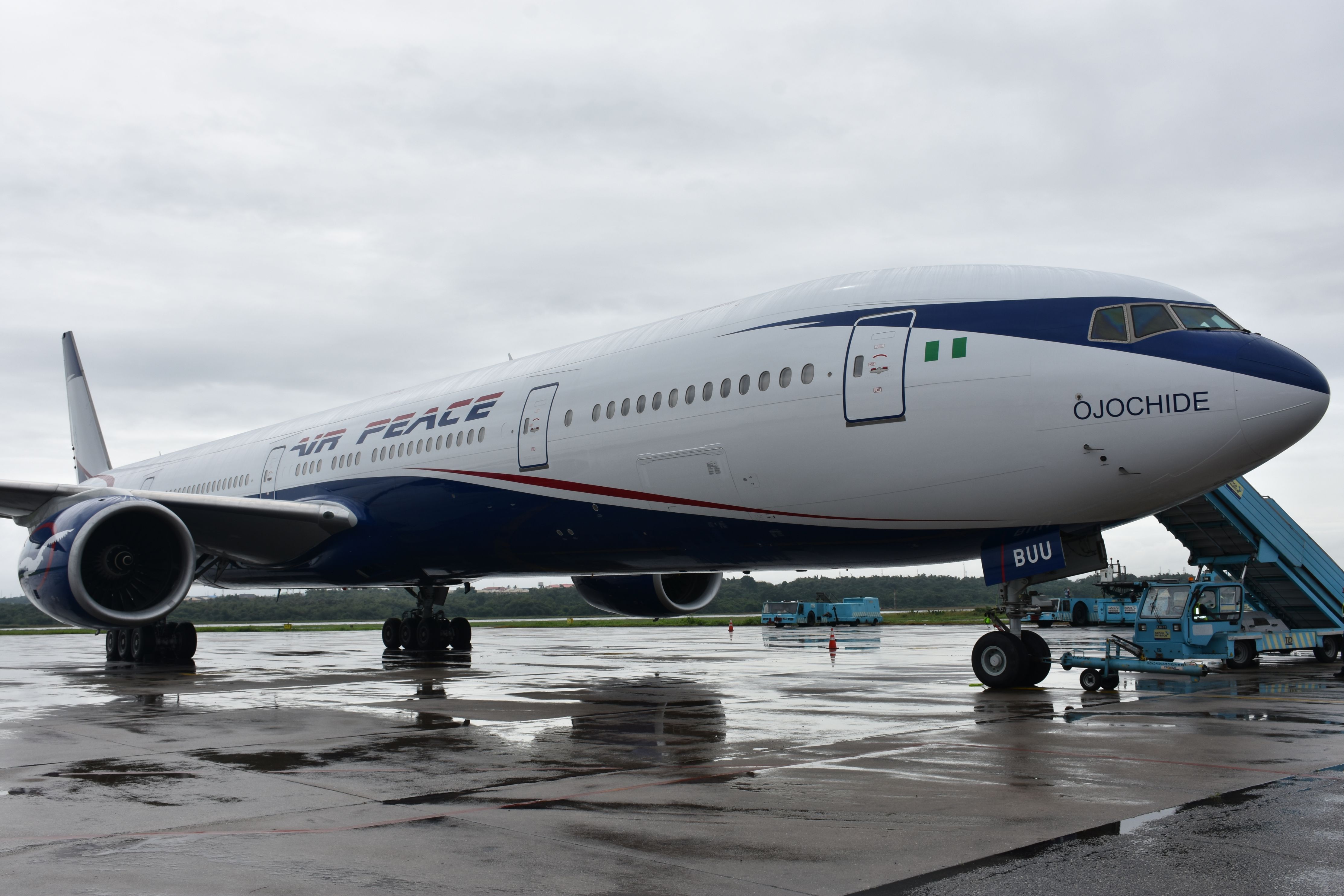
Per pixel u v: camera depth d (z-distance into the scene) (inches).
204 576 1023.0
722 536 563.2
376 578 860.0
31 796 271.3
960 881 191.0
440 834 227.8
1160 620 683.4
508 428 676.7
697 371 566.6
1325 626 841.5
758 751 334.6
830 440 501.4
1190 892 183.6
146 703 500.7
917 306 503.8
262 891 188.4
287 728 400.8
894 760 314.8
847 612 1841.8
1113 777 284.2
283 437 971.3
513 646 1072.8
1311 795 259.9
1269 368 434.0
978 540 493.4
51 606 654.5
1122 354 452.1
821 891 185.8
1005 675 523.8
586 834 226.7
